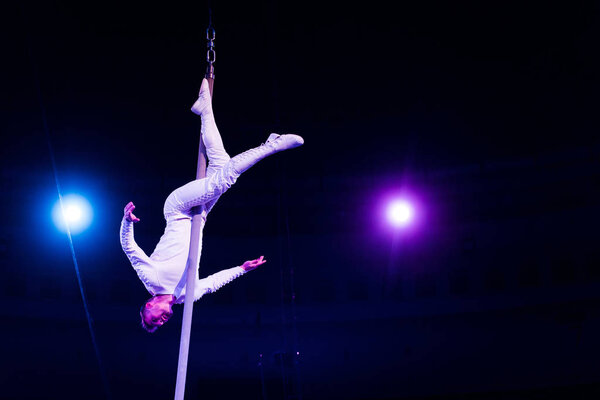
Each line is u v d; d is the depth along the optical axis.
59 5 15.23
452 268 20.19
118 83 17.47
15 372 18.52
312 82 18.00
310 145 20.34
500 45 16.73
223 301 20.70
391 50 17.02
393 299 20.36
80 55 16.56
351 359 20.12
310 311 20.44
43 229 19.56
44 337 19.19
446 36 16.61
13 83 17.17
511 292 19.62
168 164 20.44
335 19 16.20
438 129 19.53
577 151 19.69
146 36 16.30
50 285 19.33
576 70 17.12
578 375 18.42
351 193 21.53
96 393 19.12
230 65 17.36
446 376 19.53
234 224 21.16
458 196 20.72
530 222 19.67
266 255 20.83
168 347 20.12
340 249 20.77
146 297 20.06
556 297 19.16
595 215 19.03
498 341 19.58
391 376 19.81
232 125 19.38
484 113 18.86
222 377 19.88
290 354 20.12
